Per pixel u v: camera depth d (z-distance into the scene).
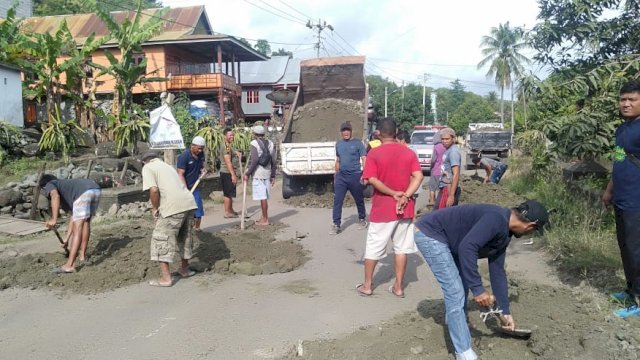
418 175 5.87
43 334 5.06
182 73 30.17
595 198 8.47
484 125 38.72
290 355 4.43
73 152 15.85
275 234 9.52
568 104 7.69
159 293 6.25
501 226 3.94
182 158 8.83
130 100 20.77
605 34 7.46
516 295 5.39
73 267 6.94
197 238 8.53
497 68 59.56
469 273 3.89
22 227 9.77
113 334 5.02
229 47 30.86
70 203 7.09
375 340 4.59
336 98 17.59
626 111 4.87
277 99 21.53
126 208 10.98
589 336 4.32
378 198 5.90
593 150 7.09
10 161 13.81
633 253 4.86
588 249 6.58
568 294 5.52
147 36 20.84
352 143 9.59
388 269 7.16
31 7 30.62
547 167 12.91
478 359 4.14
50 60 17.58
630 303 5.00
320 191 13.97
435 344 4.49
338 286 6.43
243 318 5.38
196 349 4.64
